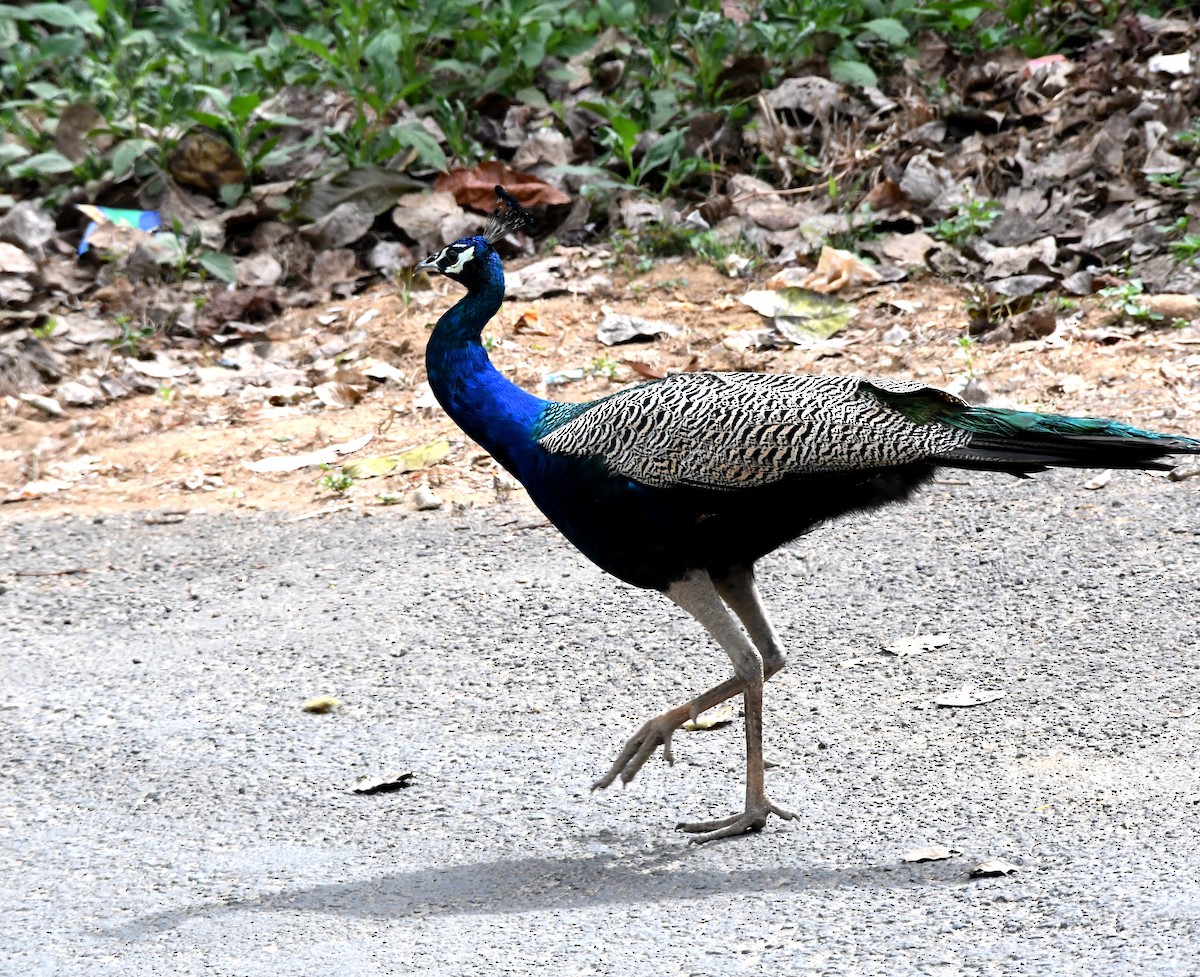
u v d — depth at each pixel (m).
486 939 6.56
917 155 16.38
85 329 15.56
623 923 6.62
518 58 18.27
